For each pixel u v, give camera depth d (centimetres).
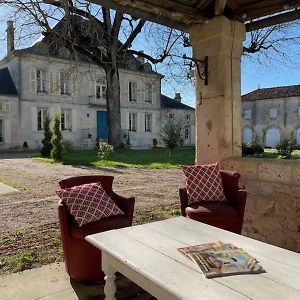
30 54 2086
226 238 201
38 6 893
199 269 155
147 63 1338
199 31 398
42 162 1280
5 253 330
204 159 411
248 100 3325
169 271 154
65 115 2283
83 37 944
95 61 1432
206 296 130
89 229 255
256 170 362
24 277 276
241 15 384
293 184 328
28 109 2122
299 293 132
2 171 1002
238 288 136
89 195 279
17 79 2103
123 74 2489
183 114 2909
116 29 1030
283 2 344
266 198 353
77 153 1684
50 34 997
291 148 1461
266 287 137
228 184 343
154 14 363
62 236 267
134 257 171
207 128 405
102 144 1370
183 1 351
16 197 617
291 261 165
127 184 774
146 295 249
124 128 2527
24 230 407
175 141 1314
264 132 3203
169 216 483
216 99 392
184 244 190
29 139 2131
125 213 289
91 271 261
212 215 307
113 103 1623
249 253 176
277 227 344
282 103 3091
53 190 687
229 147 396
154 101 2708
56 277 276
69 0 762
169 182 805
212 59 392
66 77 1306
